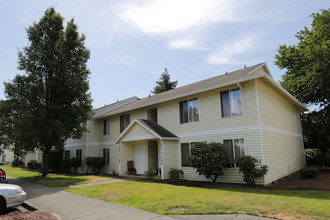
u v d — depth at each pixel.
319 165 20.56
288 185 10.60
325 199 7.18
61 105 16.17
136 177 15.27
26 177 16.53
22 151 19.14
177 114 14.93
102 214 5.97
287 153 14.63
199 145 11.70
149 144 17.00
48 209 6.77
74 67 16.62
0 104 15.00
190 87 17.11
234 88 12.22
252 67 15.08
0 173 11.49
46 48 15.73
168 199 7.53
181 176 13.84
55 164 23.59
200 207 6.29
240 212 5.68
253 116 11.30
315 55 20.09
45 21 16.48
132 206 6.68
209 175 11.53
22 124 14.12
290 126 16.52
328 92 20.75
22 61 15.44
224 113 12.50
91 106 17.33
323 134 22.59
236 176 11.52
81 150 21.45
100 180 13.56
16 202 6.89
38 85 15.77
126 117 19.11
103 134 21.33
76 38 17.20
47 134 14.76
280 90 13.73
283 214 5.43
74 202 7.58
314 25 23.31
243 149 11.46
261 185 10.59
